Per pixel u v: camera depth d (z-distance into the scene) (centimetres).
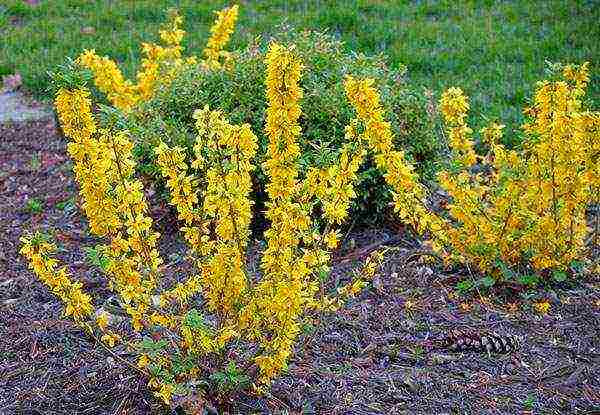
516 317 443
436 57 864
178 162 350
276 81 335
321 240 360
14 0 1123
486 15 984
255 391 369
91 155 345
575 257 471
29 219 598
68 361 412
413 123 553
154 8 1066
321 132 529
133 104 650
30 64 927
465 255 475
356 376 392
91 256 346
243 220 342
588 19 934
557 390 385
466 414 368
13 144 762
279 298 333
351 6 1031
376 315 446
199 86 571
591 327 433
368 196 538
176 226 562
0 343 433
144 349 372
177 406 361
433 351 416
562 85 442
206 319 428
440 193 578
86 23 1038
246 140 330
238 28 980
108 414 368
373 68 570
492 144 473
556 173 447
